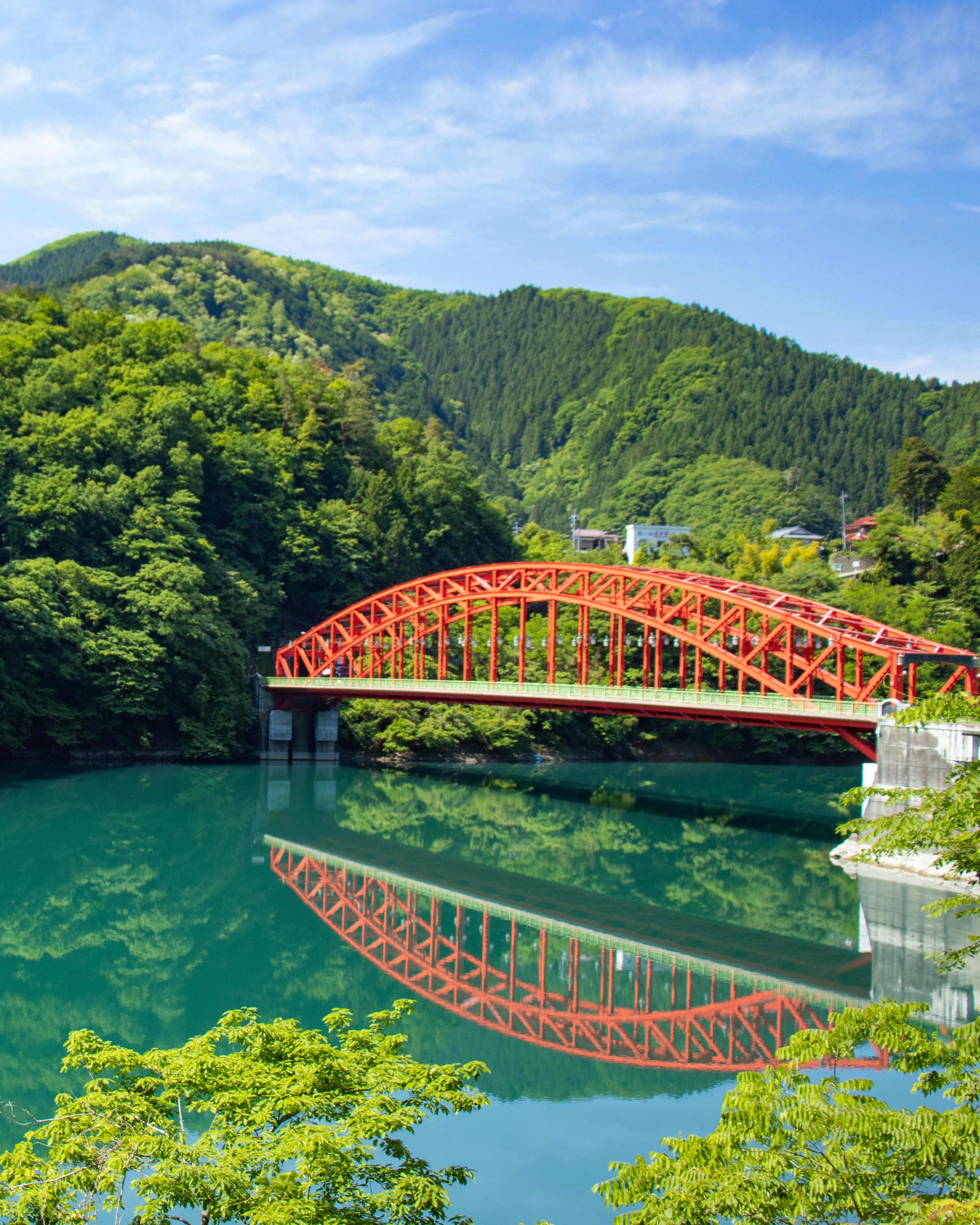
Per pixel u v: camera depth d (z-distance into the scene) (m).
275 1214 13.97
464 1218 15.84
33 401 114.12
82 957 47.03
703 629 131.25
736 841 74.38
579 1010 42.12
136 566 104.69
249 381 152.38
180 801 84.06
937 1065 16.69
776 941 51.47
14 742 90.38
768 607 71.50
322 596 127.75
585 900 59.53
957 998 41.69
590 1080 35.25
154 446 115.12
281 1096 16.61
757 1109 14.33
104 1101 16.09
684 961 48.50
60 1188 14.32
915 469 163.75
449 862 68.69
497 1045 38.34
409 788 95.31
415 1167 16.44
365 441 150.50
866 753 64.62
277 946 49.97
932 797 17.81
